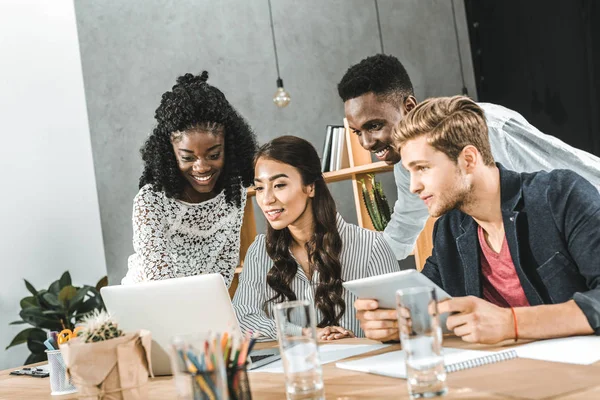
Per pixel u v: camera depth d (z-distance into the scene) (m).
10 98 5.08
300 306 1.30
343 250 2.45
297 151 2.39
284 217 2.39
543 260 1.79
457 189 1.76
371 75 2.80
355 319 2.40
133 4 5.44
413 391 1.25
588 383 1.19
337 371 1.61
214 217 2.67
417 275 1.53
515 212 1.79
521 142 2.55
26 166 5.11
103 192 5.46
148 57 5.42
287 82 5.34
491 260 1.92
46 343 1.89
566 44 4.33
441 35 5.30
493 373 1.36
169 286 1.77
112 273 5.45
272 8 5.37
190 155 2.47
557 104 4.46
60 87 5.34
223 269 2.77
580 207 1.72
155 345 1.83
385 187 5.10
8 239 4.97
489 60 5.02
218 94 2.53
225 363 1.34
